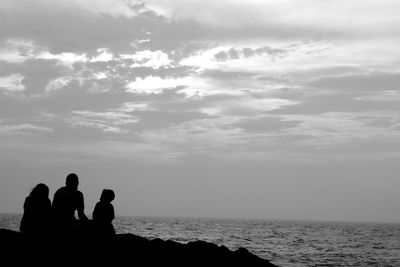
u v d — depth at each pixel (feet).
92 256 40.22
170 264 46.26
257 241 202.59
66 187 41.50
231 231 320.29
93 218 41.93
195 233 262.47
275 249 157.28
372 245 203.00
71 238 40.45
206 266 48.73
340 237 280.72
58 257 39.42
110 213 42.09
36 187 42.01
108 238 41.78
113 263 41.32
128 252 45.01
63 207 40.70
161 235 221.87
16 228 235.20
